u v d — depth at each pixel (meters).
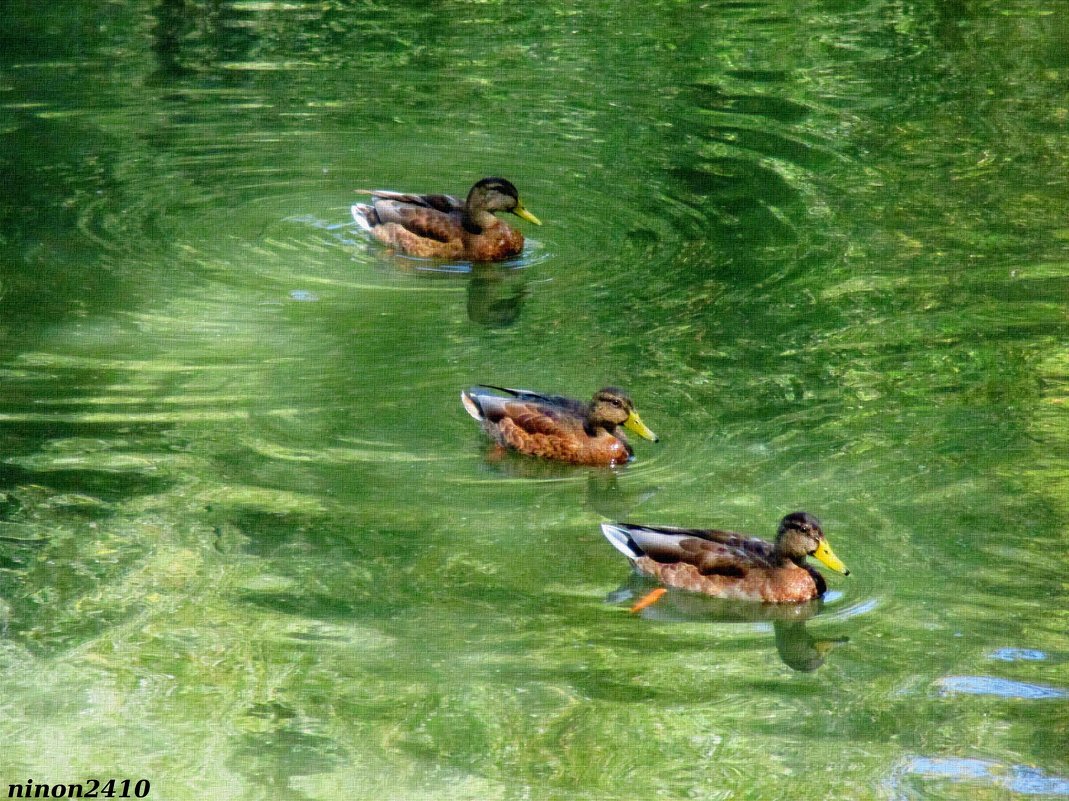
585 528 14.73
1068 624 13.11
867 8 32.81
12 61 28.81
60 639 12.90
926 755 11.50
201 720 11.91
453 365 18.00
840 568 13.63
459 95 27.72
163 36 30.72
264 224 22.36
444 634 13.08
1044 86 27.72
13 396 16.94
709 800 10.98
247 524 14.60
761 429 16.53
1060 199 22.86
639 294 20.09
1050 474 15.45
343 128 26.11
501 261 21.33
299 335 18.78
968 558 14.09
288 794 11.08
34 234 21.52
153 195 23.12
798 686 12.45
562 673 12.60
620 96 27.75
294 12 32.53
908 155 24.73
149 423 16.44
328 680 12.45
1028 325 18.91
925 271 20.53
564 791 11.14
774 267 20.80
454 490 15.41
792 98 27.52
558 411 16.25
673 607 13.69
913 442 16.17
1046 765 11.38
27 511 14.69
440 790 11.16
